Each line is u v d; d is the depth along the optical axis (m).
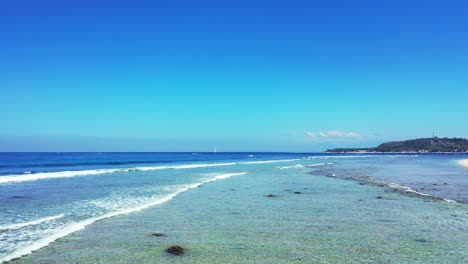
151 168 45.25
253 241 9.60
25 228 11.02
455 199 17.39
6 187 22.66
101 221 12.09
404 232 10.59
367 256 8.27
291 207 15.04
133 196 18.56
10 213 13.55
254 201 16.83
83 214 13.41
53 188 22.19
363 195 18.97
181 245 9.21
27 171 39.50
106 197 18.14
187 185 24.42
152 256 8.28
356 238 9.91
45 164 57.56
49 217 12.78
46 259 8.01
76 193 19.73
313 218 12.69
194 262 7.88
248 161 82.44
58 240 9.62
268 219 12.52
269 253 8.53
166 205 15.58
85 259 8.02
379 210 14.29
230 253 8.53
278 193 19.94
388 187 23.02
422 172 39.06
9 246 9.00
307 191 20.89
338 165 58.78
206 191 20.89
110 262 7.84
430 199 17.36
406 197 18.14
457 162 71.19
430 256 8.25
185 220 12.32
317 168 48.59
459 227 11.25
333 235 10.25
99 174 35.25
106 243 9.35
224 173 37.69
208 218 12.68
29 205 15.51
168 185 24.38
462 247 8.98
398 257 8.18
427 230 10.84
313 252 8.60
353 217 12.86
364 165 58.50
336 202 16.47
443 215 13.22
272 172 39.44
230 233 10.48
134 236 10.09
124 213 13.55
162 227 11.25
